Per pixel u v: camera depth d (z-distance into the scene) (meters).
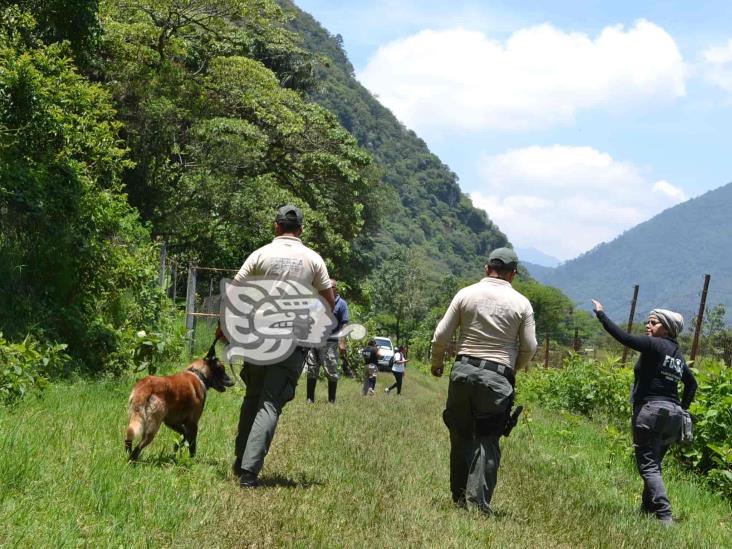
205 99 29.05
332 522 4.79
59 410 7.20
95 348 10.43
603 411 15.87
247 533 4.27
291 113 32.34
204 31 32.28
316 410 11.38
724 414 8.98
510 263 6.05
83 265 11.06
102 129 12.78
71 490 4.50
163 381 5.92
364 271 58.09
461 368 5.83
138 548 3.81
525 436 11.72
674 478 8.93
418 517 5.27
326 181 35.41
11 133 11.18
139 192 26.45
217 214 27.97
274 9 31.30
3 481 4.41
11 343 8.50
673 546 5.58
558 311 114.81
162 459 5.95
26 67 11.27
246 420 5.92
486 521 5.33
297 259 5.77
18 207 10.40
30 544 3.60
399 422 11.48
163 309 13.12
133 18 27.80
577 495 7.04
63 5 16.42
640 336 6.88
